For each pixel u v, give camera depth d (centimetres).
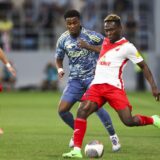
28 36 10462
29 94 9188
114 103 2859
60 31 10462
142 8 10531
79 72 3250
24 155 2950
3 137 3812
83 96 2973
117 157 2889
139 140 3684
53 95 8919
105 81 2864
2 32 10262
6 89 9994
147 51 10319
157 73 10156
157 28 10212
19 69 10188
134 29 10419
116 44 2873
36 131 4234
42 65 10212
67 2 10550
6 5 10475
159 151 3147
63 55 3331
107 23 2856
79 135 2833
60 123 4906
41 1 10588
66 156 2833
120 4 10475
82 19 10338
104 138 3803
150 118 2933
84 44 3017
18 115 5706
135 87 10112
